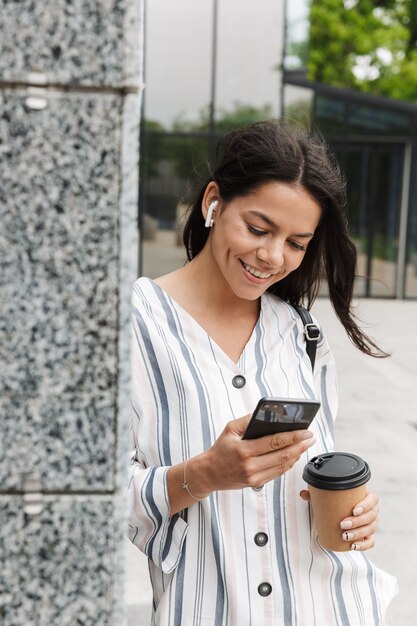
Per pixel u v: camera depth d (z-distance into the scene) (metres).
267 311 1.67
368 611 1.53
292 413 1.31
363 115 14.00
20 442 0.96
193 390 1.50
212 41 13.49
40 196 0.93
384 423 5.96
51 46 0.91
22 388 0.95
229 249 1.51
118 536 0.98
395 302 14.09
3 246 0.93
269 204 1.46
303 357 1.68
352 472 1.46
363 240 14.36
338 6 22.86
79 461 0.97
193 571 1.46
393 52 23.34
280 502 1.51
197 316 1.61
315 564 1.51
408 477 4.78
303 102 13.85
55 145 0.92
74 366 0.95
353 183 14.20
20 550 0.98
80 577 0.99
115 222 0.94
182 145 13.62
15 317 0.94
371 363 8.28
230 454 1.33
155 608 1.54
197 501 1.42
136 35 0.91
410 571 3.61
